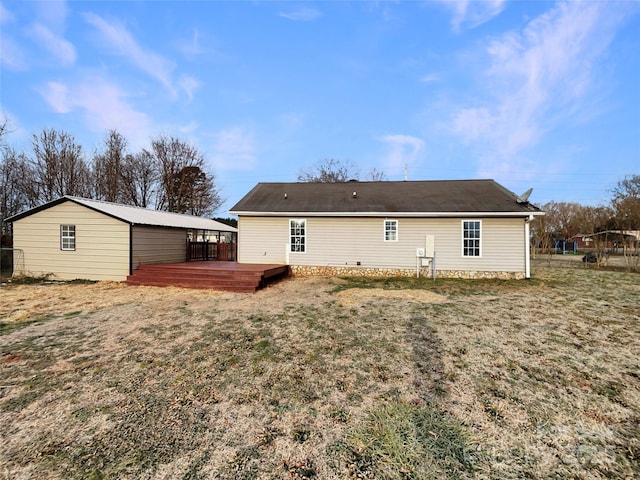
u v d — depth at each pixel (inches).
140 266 425.1
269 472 80.7
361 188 561.3
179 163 1091.3
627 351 167.8
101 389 125.5
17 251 443.5
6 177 770.8
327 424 102.8
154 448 90.1
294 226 477.4
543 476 80.1
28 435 95.7
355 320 227.0
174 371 142.6
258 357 159.2
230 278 374.3
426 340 184.7
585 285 388.2
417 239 451.2
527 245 429.1
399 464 84.0
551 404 115.4
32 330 202.1
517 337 190.1
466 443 93.0
